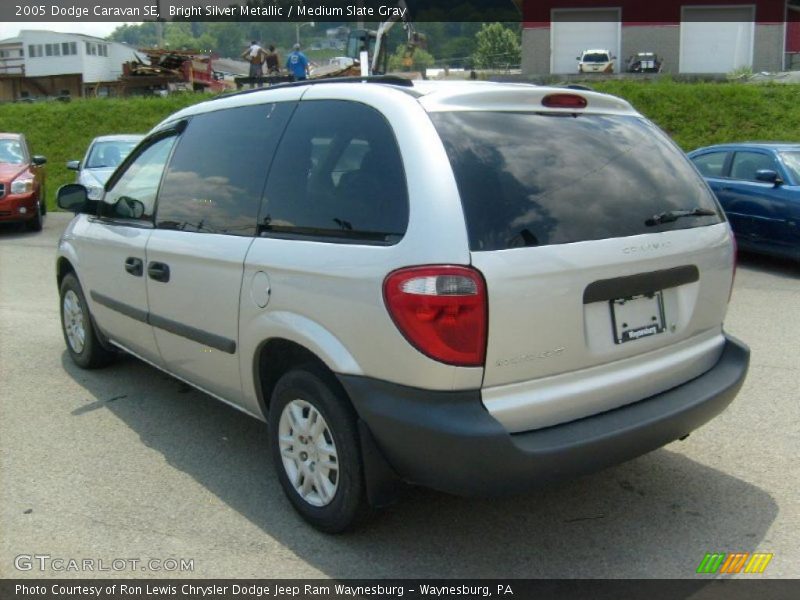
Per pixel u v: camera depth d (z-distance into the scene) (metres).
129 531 3.50
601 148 3.36
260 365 3.68
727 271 3.68
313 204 3.37
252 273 3.53
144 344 4.65
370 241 3.05
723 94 18.22
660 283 3.30
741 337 6.54
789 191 9.07
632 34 26.30
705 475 4.00
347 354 3.09
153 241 4.29
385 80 3.51
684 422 3.31
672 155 3.68
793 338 6.48
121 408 4.99
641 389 3.31
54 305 7.89
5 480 4.00
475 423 2.82
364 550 3.33
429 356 2.83
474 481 2.87
